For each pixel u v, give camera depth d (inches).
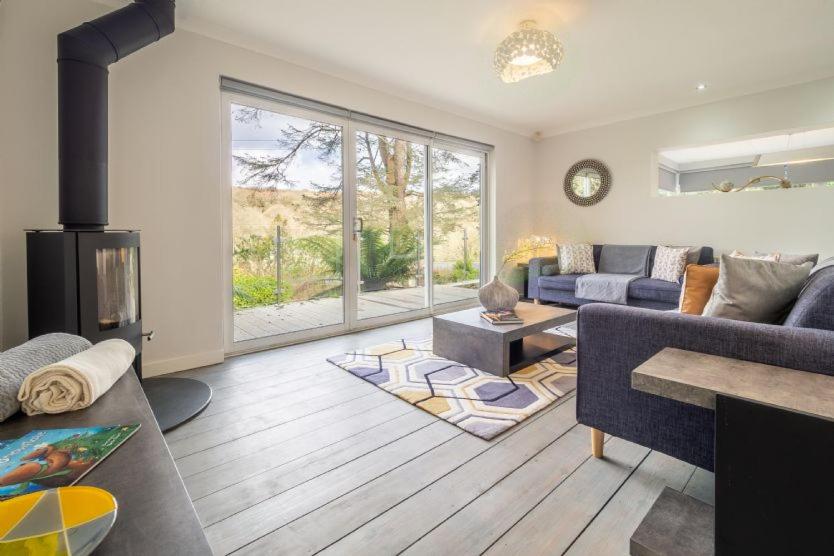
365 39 115.7
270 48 118.5
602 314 59.0
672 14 103.2
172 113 102.0
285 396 87.4
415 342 129.3
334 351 120.4
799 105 145.6
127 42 81.8
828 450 26.6
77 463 29.7
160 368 101.2
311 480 57.9
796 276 56.3
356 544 45.9
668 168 299.1
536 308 117.6
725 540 31.2
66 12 87.7
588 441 68.6
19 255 83.4
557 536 47.0
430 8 100.7
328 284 140.0
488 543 46.0
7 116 81.8
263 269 124.5
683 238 175.3
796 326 48.0
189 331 105.9
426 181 173.2
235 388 92.0
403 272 165.3
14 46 82.3
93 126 76.8
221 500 53.5
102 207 79.4
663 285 151.6
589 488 55.8
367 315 151.6
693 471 59.7
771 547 29.2
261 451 65.5
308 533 47.7
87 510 23.1
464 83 148.3
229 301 116.8
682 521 46.1
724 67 135.4
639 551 42.9
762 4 98.7
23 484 27.1
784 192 151.0
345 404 83.4
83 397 39.4
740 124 158.7
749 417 29.9
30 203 84.5
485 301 113.0
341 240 142.8
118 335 77.0
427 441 68.7
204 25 106.1
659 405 54.0
